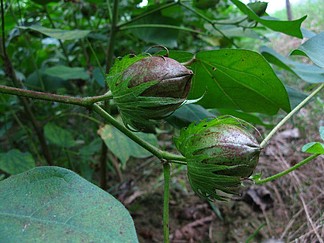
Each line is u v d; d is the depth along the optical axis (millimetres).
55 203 122
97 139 348
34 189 125
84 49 374
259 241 285
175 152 395
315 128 367
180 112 214
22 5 375
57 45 459
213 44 403
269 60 282
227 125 149
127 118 150
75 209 120
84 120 425
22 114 393
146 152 264
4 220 115
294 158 344
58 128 334
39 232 112
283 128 401
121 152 256
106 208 122
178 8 353
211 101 223
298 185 309
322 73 249
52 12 376
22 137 388
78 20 402
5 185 126
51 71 349
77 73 351
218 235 302
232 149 142
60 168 131
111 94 149
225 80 207
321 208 279
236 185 146
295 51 182
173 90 140
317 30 566
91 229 115
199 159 146
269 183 330
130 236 115
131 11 384
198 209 327
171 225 316
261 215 308
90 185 128
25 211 118
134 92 140
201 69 204
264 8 233
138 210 330
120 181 368
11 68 280
